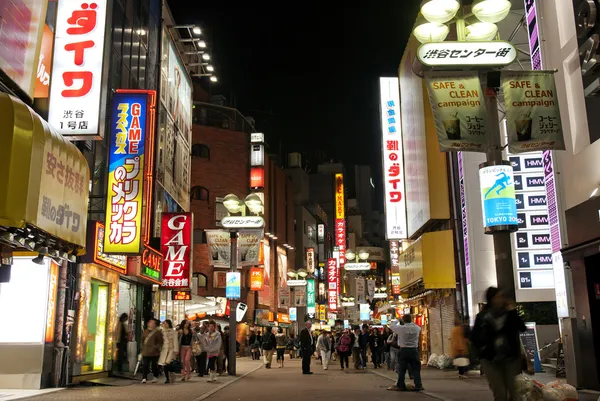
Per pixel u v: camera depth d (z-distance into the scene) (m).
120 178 17.88
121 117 18.48
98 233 16.27
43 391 13.52
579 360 13.07
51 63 14.39
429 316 28.25
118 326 19.11
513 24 21.34
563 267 13.81
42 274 14.23
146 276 20.56
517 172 20.70
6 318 14.03
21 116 8.88
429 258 22.89
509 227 9.20
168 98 27.47
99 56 14.49
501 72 10.12
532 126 9.94
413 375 14.17
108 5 15.07
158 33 26.55
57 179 9.81
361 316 59.81
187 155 32.16
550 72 10.18
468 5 22.11
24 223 8.56
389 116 30.66
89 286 16.70
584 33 12.34
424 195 24.39
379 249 91.50
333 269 70.12
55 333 14.66
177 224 24.33
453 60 10.01
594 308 12.59
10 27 10.26
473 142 9.80
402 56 30.09
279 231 62.50
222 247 21.88
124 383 16.73
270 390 14.95
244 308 28.03
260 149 54.06
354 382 17.72
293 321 67.25
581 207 12.80
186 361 18.47
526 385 7.36
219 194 50.84
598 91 11.82
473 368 17.97
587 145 13.05
